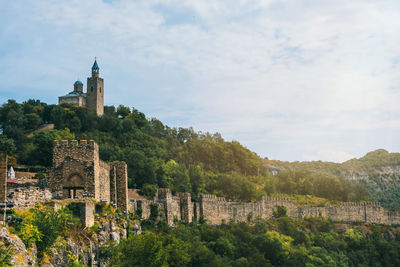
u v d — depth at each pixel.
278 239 179.12
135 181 187.75
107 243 87.06
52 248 67.06
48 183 99.06
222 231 162.50
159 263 95.12
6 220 59.88
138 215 141.00
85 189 98.44
